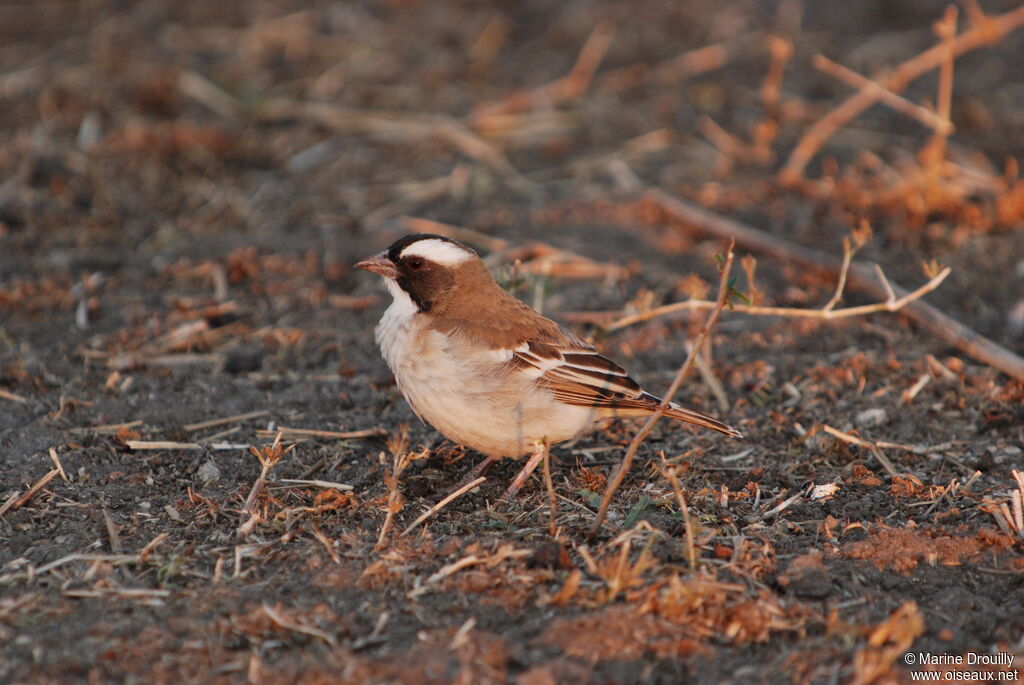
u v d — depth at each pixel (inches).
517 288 523.5
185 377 482.6
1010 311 526.0
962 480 398.3
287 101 738.2
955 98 759.1
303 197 654.5
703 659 298.7
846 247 446.9
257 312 541.3
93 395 462.6
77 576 333.1
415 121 728.3
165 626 309.0
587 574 331.3
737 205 642.8
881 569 339.6
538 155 705.0
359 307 547.8
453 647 300.7
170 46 797.2
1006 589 331.0
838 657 297.4
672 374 487.8
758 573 332.8
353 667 292.2
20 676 288.2
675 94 765.3
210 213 637.9
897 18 878.4
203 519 369.1
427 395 394.3
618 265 585.6
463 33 836.0
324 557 344.2
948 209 617.3
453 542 347.3
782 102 754.2
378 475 404.8
